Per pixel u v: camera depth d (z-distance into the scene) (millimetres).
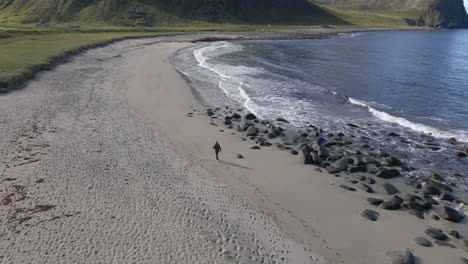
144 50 68750
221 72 49031
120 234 12477
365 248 12906
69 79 37188
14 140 19938
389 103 34250
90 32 90750
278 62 60250
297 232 13680
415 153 22172
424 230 14023
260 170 19125
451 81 44719
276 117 29703
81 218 13250
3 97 28281
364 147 23188
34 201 14148
